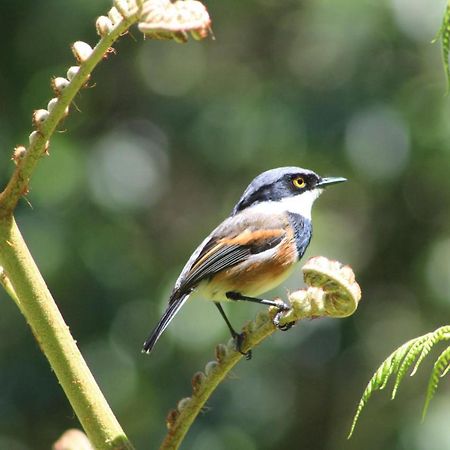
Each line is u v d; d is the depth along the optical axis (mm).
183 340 12359
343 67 13180
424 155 12672
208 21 2570
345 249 14617
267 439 12719
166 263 14094
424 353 2779
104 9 13188
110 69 15211
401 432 11867
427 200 13719
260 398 12859
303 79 13867
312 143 12719
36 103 13094
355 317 13664
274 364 13211
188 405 3191
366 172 12703
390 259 14383
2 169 12633
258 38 15781
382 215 14422
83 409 3039
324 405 13586
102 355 12211
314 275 2941
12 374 12109
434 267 13672
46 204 12438
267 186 8539
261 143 13078
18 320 12336
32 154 3053
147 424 12297
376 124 12695
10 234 3062
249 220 8109
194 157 14156
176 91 14844
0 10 13125
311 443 13500
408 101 12812
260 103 13344
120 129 14703
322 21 13695
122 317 12453
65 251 12258
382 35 13180
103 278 12453
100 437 3020
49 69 13188
